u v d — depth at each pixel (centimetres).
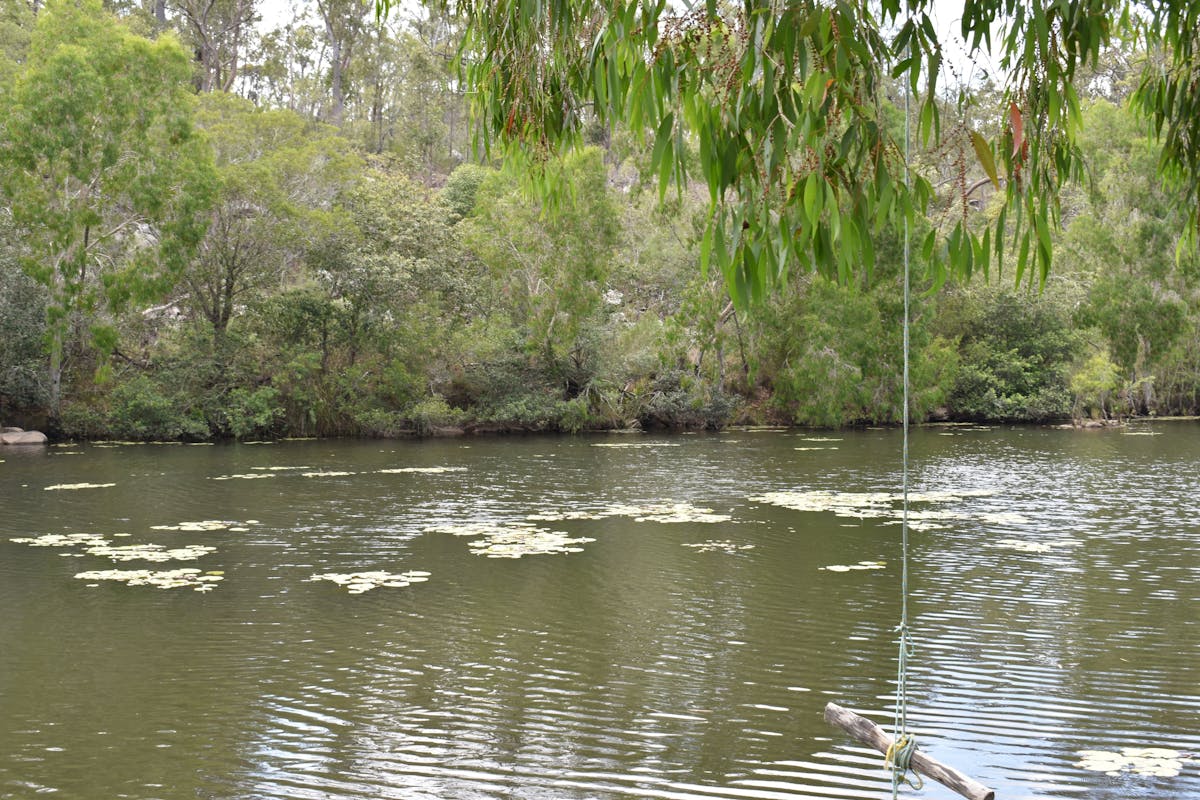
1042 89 369
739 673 884
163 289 3338
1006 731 737
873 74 328
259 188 3528
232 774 663
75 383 3572
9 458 2809
